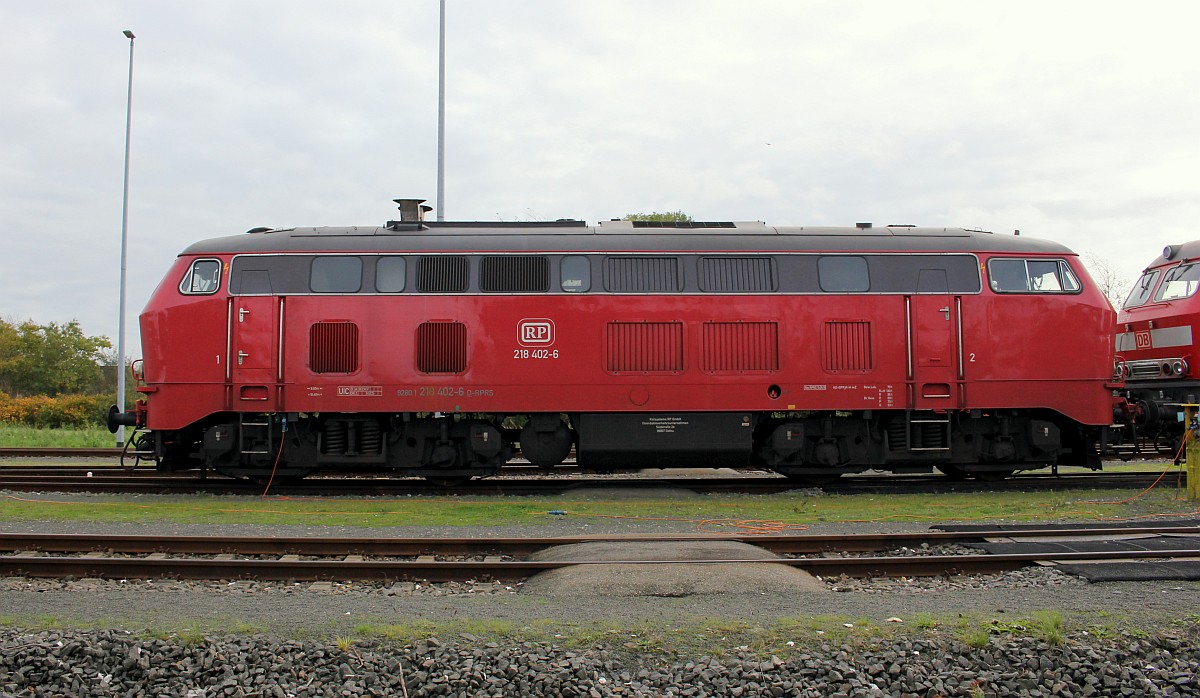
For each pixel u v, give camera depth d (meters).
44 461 18.75
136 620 6.25
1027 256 14.07
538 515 11.52
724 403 13.55
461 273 13.55
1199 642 5.73
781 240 13.85
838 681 5.27
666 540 9.33
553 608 6.69
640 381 13.51
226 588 7.85
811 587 7.69
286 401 13.38
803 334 13.65
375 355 13.41
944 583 8.01
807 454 14.31
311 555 9.23
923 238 14.06
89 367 54.31
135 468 16.31
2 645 5.64
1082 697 5.20
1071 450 14.45
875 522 10.98
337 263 13.59
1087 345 13.92
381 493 13.80
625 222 14.39
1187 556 8.41
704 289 13.64
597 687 5.20
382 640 5.77
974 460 14.33
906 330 13.75
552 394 13.47
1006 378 13.77
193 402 13.43
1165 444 15.91
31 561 8.16
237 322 13.46
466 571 8.13
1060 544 9.12
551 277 13.57
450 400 13.41
